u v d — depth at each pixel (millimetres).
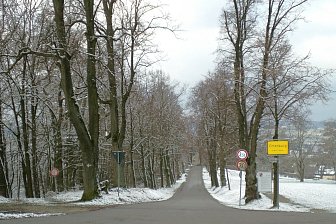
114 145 31781
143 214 17000
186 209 20906
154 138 55812
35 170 36125
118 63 33469
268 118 31656
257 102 28844
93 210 18766
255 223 13977
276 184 25594
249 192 29859
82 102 38750
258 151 50188
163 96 59500
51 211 17828
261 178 30516
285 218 15844
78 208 19828
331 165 93250
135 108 50812
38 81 33312
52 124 37281
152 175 60156
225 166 63312
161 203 29188
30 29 30906
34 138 34844
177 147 71312
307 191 45906
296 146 88188
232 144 53375
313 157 91500
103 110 40094
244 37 30047
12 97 32750
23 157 33469
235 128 43344
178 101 67000
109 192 29359
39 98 32500
